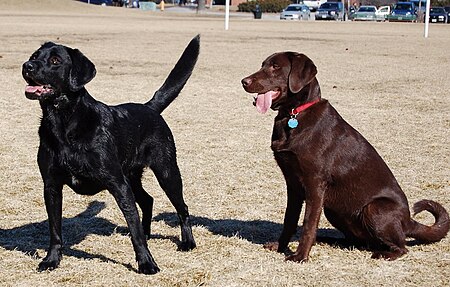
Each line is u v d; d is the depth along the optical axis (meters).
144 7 84.12
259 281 5.21
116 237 6.29
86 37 30.02
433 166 8.95
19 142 9.81
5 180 8.00
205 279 5.23
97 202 7.41
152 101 6.17
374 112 12.87
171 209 7.23
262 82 5.56
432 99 14.55
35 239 6.23
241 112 12.58
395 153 9.64
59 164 5.16
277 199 7.56
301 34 37.28
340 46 29.12
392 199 5.74
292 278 5.29
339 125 5.69
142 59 21.62
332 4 68.81
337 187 5.71
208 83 16.36
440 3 87.44
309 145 5.54
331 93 15.18
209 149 9.69
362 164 5.69
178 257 5.75
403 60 23.42
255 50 25.98
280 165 5.74
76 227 6.55
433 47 29.75
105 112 5.35
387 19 67.31
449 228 6.04
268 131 10.98
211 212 7.11
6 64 19.00
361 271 5.45
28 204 7.21
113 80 16.34
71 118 5.10
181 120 11.73
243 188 7.93
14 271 5.39
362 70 19.95
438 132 11.14
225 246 6.07
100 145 5.18
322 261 5.68
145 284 5.14
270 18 67.69
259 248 6.05
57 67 5.01
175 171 5.98
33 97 4.98
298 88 5.45
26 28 34.91
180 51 24.55
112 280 5.21
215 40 30.81
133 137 5.58
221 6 99.38
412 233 5.89
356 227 5.84
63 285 5.13
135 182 6.16
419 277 5.34
